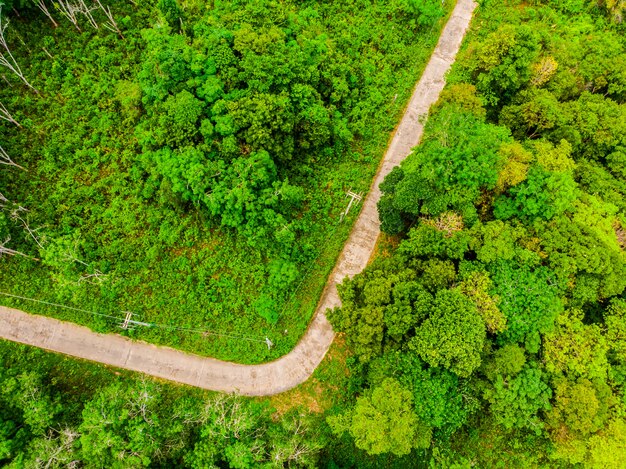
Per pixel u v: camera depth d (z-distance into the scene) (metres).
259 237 29.58
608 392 24.12
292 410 28.34
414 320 24.19
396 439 22.22
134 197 30.92
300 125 31.12
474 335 22.88
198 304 29.27
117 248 29.72
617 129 29.98
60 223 29.95
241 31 30.25
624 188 29.38
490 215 28.48
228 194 27.83
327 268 30.83
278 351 29.03
